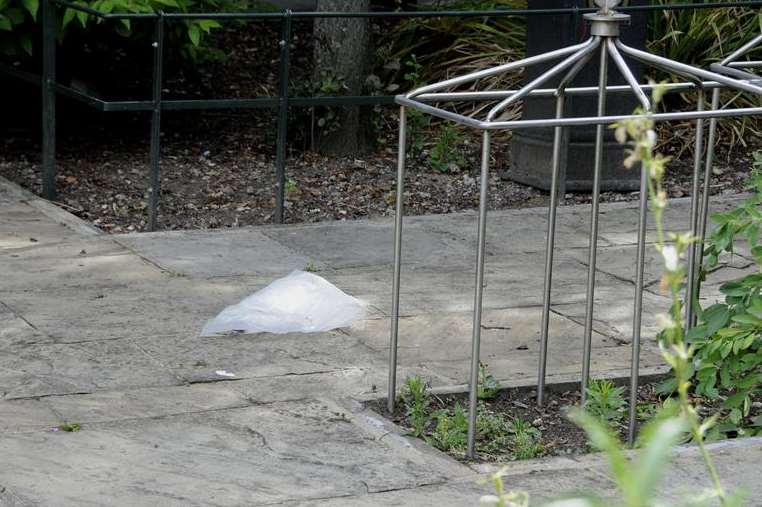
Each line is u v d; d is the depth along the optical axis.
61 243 8.59
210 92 12.95
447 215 9.80
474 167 11.35
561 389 6.07
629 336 7.00
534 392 6.05
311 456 5.09
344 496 4.66
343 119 11.50
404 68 13.02
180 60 12.45
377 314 7.23
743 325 5.48
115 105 8.95
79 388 5.87
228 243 8.78
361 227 9.34
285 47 9.34
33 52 11.71
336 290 7.35
